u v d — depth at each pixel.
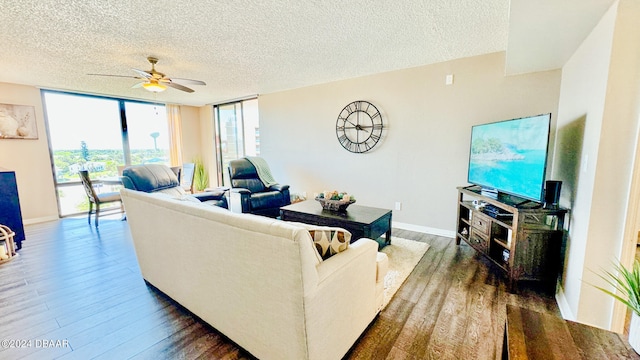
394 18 2.26
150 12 2.12
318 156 4.67
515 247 2.20
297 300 1.16
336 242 1.42
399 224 3.94
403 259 2.81
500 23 2.35
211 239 1.47
